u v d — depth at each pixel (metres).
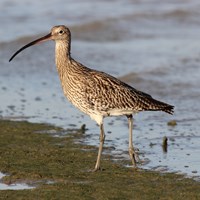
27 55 26.47
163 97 21.34
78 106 15.50
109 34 29.36
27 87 22.70
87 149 16.62
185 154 16.09
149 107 15.34
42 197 13.17
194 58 25.34
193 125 18.62
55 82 23.34
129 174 14.68
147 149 16.55
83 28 29.84
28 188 13.78
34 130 18.27
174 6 33.34
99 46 27.67
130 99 15.20
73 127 18.62
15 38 28.28
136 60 25.48
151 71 23.75
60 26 15.47
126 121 19.14
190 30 30.08
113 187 13.74
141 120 19.17
